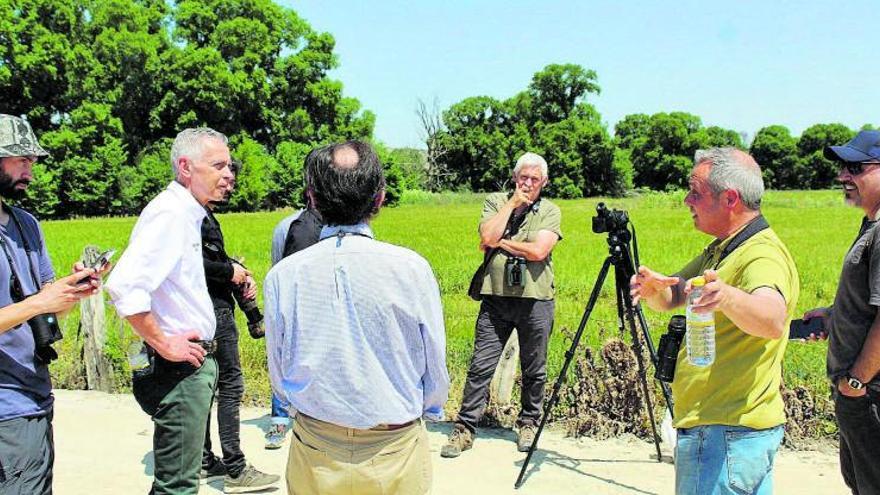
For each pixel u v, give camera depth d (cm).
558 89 9719
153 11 6538
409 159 8569
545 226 556
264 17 6619
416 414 266
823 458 543
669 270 1620
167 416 361
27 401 312
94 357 720
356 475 258
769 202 5572
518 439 575
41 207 5188
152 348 357
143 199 5466
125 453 559
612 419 603
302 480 268
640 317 504
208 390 371
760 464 301
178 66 5966
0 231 319
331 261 256
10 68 5547
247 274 529
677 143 9838
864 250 321
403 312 255
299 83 6706
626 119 10694
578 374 612
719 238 325
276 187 5872
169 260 349
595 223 502
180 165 373
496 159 9088
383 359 256
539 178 546
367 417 254
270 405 686
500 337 567
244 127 6606
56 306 303
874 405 325
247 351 777
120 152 5453
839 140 9812
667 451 561
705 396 310
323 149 264
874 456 332
